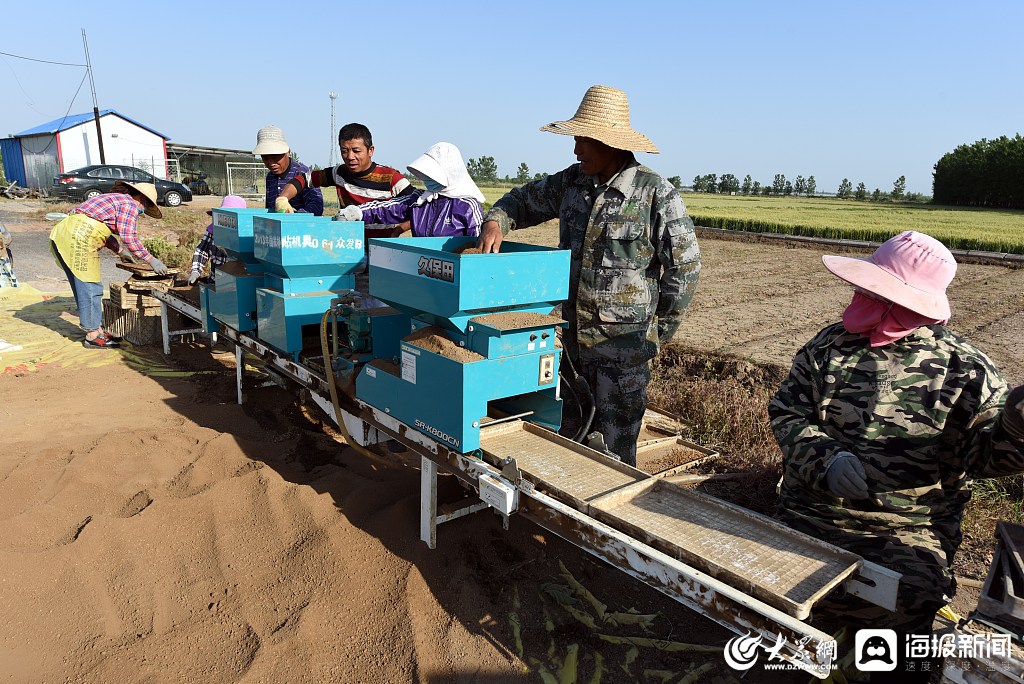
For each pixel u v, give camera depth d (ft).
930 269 7.73
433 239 11.47
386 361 11.66
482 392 9.41
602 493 8.55
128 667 8.60
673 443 14.48
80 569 10.42
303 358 13.99
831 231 89.71
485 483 9.09
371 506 12.19
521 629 9.41
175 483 13.21
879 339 8.07
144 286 23.04
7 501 12.41
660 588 7.17
